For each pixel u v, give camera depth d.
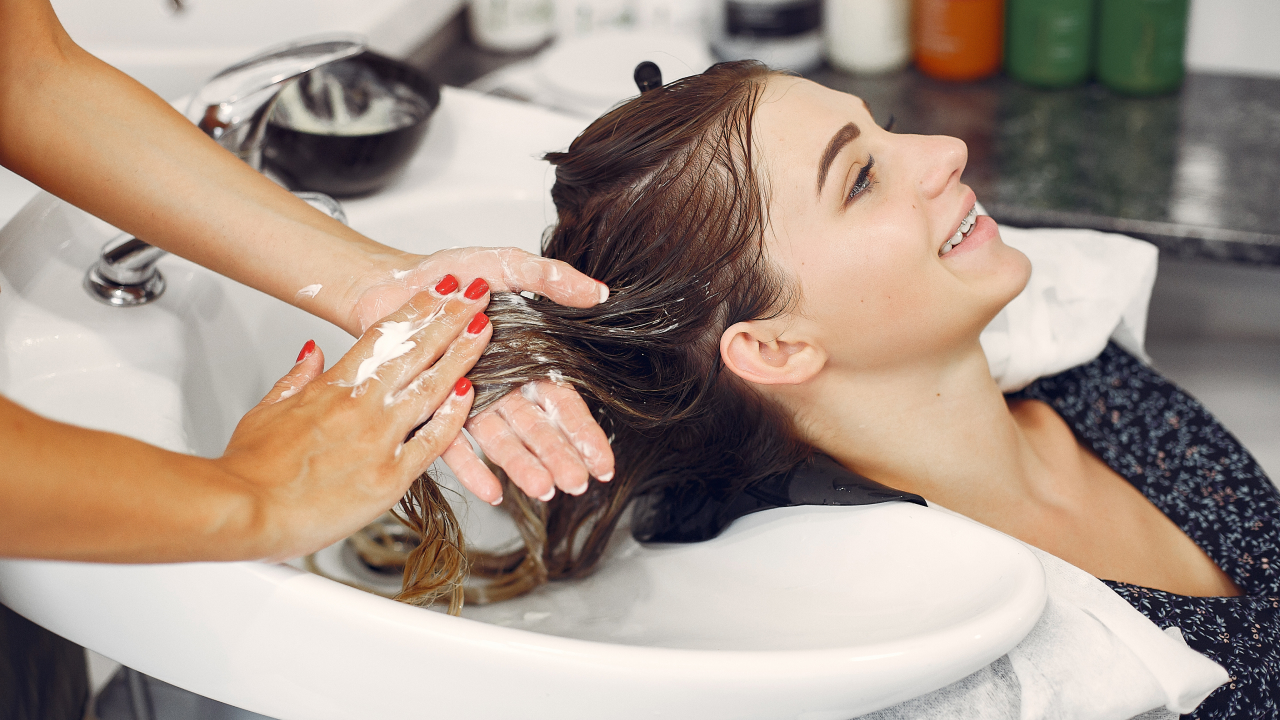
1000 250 0.73
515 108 0.97
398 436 0.55
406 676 0.50
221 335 0.73
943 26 1.39
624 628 0.67
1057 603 0.60
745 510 0.71
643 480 0.77
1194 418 0.88
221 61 1.03
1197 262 1.23
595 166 0.71
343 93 0.90
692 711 0.49
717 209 0.68
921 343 0.72
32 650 0.86
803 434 0.76
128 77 0.66
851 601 0.62
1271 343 1.25
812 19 1.45
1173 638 0.60
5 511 0.39
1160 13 1.31
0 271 0.67
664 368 0.72
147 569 0.50
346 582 0.77
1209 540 0.83
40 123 0.63
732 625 0.64
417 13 1.32
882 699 0.50
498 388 0.61
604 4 1.45
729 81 0.72
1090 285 0.90
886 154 0.71
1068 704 0.57
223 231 0.66
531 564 0.79
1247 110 1.32
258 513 0.47
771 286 0.69
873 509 0.65
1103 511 0.84
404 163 0.87
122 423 0.61
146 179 0.64
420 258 0.66
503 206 0.88
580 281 0.63
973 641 0.50
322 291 0.66
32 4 0.63
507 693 0.49
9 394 0.62
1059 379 0.92
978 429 0.78
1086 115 1.33
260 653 0.51
